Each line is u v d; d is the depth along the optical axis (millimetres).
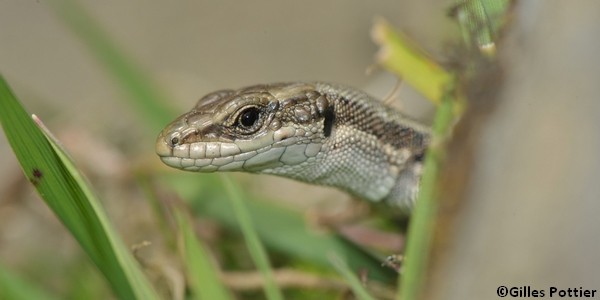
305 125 302
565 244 272
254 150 301
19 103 285
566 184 272
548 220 272
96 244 289
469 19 286
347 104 304
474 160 275
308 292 312
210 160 300
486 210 274
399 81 310
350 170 305
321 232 312
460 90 284
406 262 285
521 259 273
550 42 272
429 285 278
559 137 272
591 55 266
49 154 286
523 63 273
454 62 287
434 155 284
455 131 278
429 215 282
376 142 305
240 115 301
